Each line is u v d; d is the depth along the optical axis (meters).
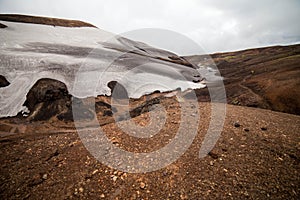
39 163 3.73
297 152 3.79
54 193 2.94
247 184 2.95
